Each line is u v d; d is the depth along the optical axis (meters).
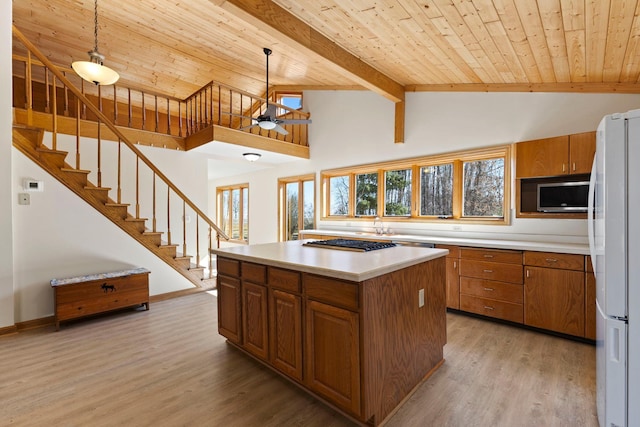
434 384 2.17
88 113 6.19
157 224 5.00
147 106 6.93
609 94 3.18
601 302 1.66
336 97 5.88
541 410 1.87
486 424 1.76
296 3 2.63
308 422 1.80
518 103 3.74
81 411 1.88
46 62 3.46
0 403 1.96
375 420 1.75
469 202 4.32
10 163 3.06
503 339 2.90
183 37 4.71
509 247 3.17
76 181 3.62
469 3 2.17
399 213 5.11
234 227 9.50
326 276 1.86
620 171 1.50
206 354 2.64
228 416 1.85
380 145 5.19
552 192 3.41
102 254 3.80
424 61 3.52
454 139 4.29
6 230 3.04
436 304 2.42
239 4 2.43
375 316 1.77
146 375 2.30
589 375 2.25
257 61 5.38
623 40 2.30
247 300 2.51
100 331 3.15
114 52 5.25
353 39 3.15
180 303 4.12
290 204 7.15
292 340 2.12
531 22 2.27
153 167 4.21
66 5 4.08
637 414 1.47
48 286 3.38
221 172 8.13
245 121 7.50
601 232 1.63
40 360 2.52
